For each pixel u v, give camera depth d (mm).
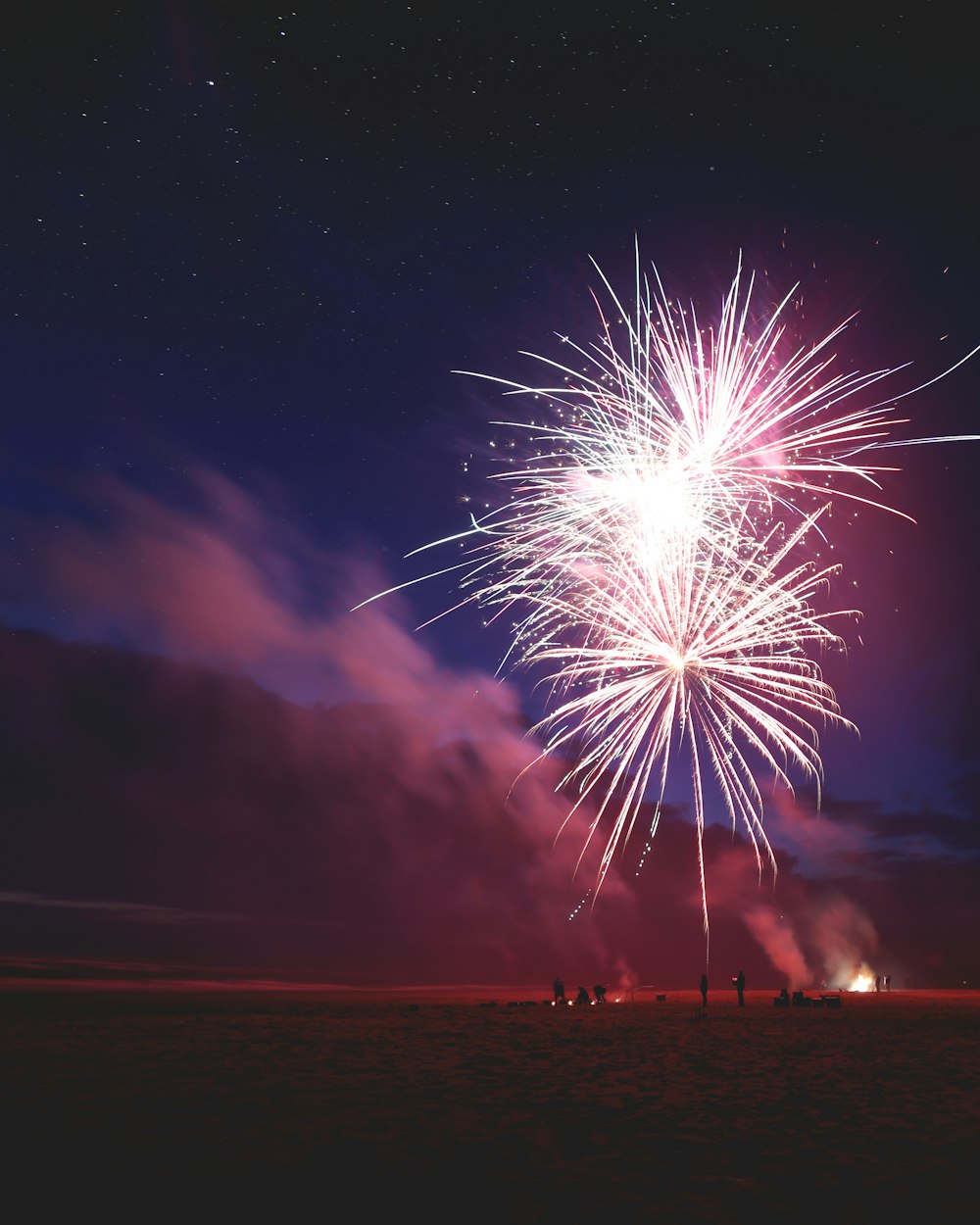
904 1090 15945
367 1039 23531
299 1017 30953
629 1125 12906
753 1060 19781
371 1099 14703
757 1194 9656
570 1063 19141
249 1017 30797
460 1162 10812
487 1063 19031
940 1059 20031
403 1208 9133
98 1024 27391
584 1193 9664
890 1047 22438
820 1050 21812
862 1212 9078
